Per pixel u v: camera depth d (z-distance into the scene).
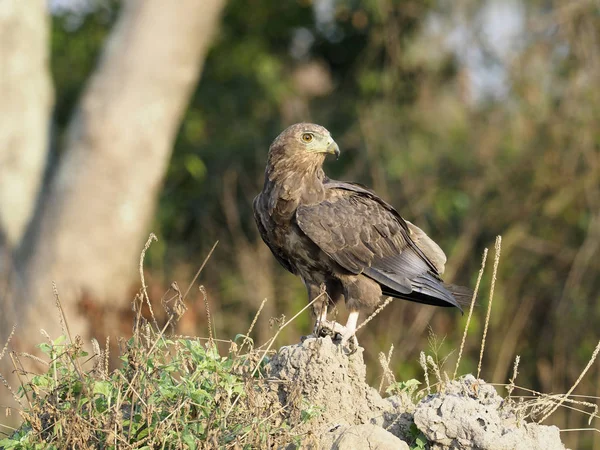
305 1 21.03
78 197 15.29
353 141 18.81
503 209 16.97
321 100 20.59
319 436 6.24
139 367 5.92
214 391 6.03
